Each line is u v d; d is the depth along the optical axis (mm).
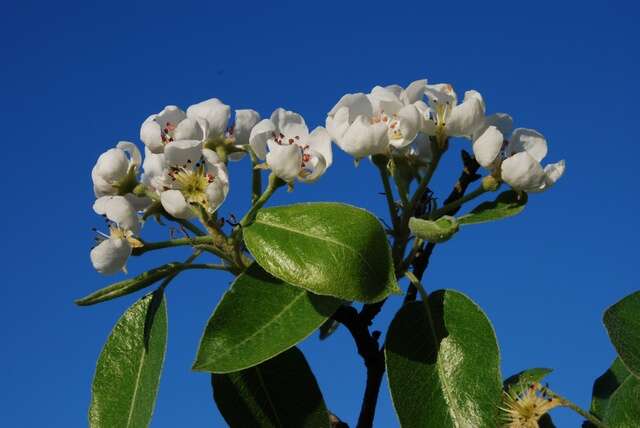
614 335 547
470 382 551
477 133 596
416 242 590
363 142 588
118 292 577
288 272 557
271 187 584
